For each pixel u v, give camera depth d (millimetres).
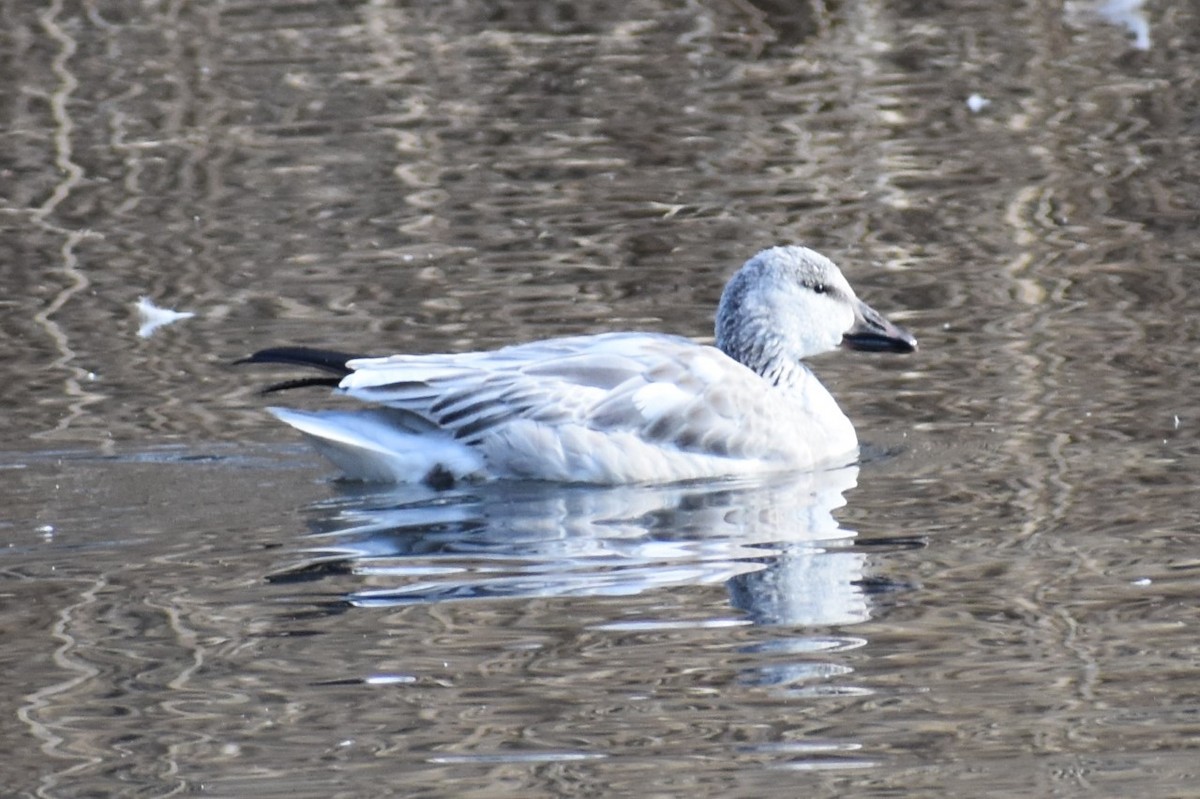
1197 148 20969
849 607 10195
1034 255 17859
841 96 23203
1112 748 8461
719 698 9094
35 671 9539
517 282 17281
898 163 20828
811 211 19328
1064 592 10344
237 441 13477
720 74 24109
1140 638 9672
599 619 10094
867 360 15469
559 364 13031
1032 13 26391
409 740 8703
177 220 19312
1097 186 19859
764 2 26641
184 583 10727
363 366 12836
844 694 9102
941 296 16812
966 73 23984
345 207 19672
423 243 18516
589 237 18609
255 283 17406
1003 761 8398
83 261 18109
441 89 23531
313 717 8969
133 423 13875
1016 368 14906
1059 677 9227
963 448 13211
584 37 25609
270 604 10375
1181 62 24109
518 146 21547
